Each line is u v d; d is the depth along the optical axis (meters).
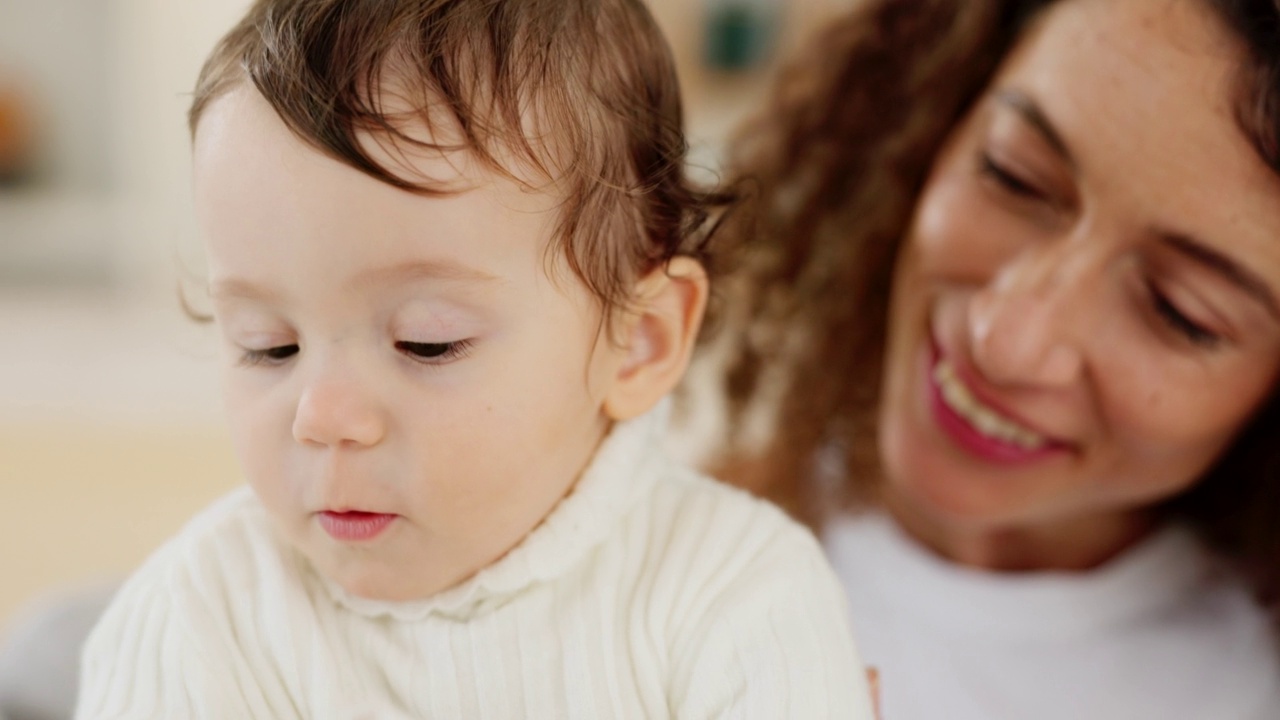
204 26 3.28
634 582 0.69
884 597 1.14
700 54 2.97
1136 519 1.12
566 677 0.66
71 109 3.42
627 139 0.70
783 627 0.67
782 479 1.26
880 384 1.24
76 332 3.30
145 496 2.55
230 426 0.63
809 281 1.26
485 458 0.61
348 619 0.69
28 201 3.42
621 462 0.70
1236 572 1.15
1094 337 0.87
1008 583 1.11
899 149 1.15
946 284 0.97
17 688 0.88
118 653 0.68
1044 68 0.89
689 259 0.72
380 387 0.59
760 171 1.22
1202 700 1.03
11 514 2.42
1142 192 0.82
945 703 1.05
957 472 0.99
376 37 0.59
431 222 0.57
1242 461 1.08
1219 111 0.78
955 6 1.10
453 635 0.66
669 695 0.67
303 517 0.62
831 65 1.21
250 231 0.57
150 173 3.41
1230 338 0.86
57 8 3.32
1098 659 1.07
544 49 0.64
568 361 0.64
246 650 0.67
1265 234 0.80
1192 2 0.80
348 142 0.56
